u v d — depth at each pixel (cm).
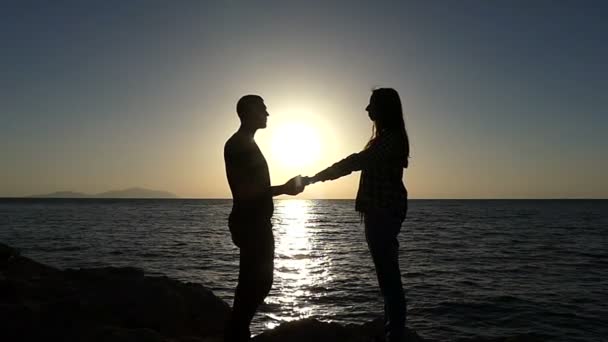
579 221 7712
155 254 3008
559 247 3547
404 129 371
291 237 4716
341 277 2114
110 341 434
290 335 466
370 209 365
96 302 521
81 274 661
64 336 440
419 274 2230
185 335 518
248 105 374
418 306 1547
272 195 371
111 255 2908
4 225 5831
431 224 6869
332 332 475
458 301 1617
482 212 12481
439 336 1215
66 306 494
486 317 1411
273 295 1675
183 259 2766
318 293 1722
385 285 374
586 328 1295
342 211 15675
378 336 434
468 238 4394
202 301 609
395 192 365
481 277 2144
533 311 1482
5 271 693
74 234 4556
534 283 1986
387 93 369
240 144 368
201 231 5362
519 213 11694
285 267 2475
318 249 3488
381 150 353
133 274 678
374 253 368
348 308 1494
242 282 377
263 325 1234
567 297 1691
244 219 371
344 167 354
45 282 618
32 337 438
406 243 3881
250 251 372
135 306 530
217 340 496
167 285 602
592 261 2730
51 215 9344
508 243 3872
